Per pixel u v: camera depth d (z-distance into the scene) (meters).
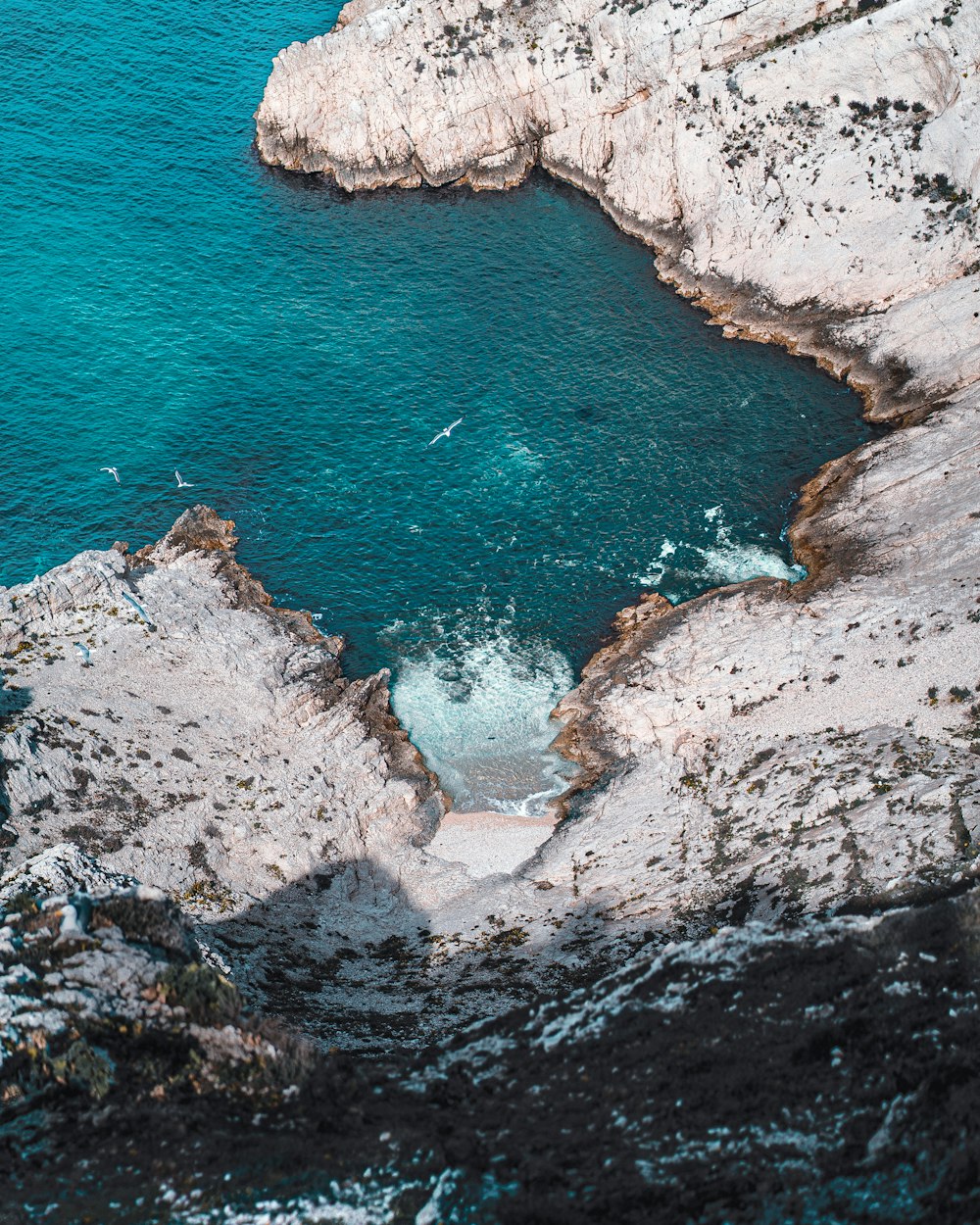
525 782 74.50
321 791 71.25
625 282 107.12
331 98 116.81
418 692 79.31
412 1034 55.59
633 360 100.00
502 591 84.81
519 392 98.00
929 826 58.59
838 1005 46.78
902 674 69.69
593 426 95.06
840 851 59.81
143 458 93.06
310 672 78.19
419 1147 41.81
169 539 86.12
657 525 87.94
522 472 92.25
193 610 79.44
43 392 97.25
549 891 66.62
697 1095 43.62
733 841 64.56
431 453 93.81
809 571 81.81
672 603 82.81
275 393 98.31
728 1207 39.00
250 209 115.19
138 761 69.38
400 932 66.12
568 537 87.88
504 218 114.44
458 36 114.38
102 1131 41.34
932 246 95.69
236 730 73.19
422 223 114.25
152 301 105.31
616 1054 46.66
